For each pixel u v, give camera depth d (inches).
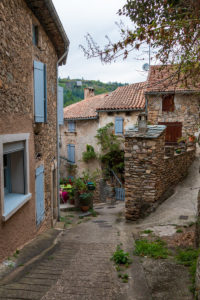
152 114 519.8
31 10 216.5
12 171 199.9
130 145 313.7
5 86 157.6
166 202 325.1
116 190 552.7
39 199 241.1
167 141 515.5
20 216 187.6
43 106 244.2
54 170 347.9
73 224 347.6
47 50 279.0
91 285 134.5
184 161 419.2
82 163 696.4
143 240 214.7
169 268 155.3
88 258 178.4
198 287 117.9
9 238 165.5
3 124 154.7
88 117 644.1
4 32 156.2
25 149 197.9
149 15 175.5
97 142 637.9
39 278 139.8
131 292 129.1
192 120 493.0
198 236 183.3
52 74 309.9
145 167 308.2
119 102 590.6
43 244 210.5
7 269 146.3
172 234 228.1
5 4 158.2
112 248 204.4
